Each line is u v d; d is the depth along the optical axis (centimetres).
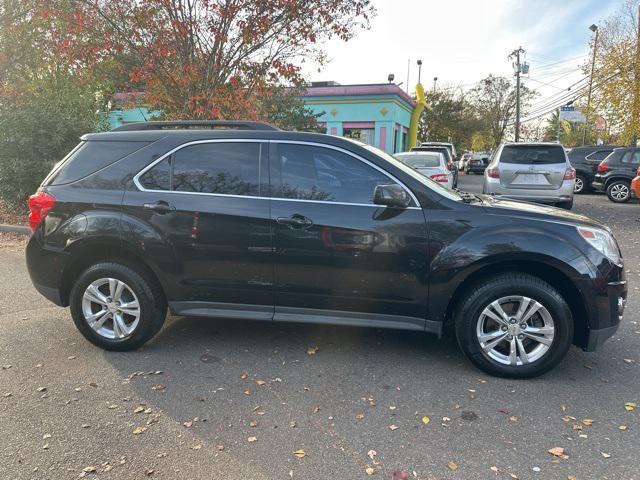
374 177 373
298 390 346
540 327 358
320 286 376
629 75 1952
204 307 397
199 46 790
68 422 305
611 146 1745
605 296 350
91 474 257
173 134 404
